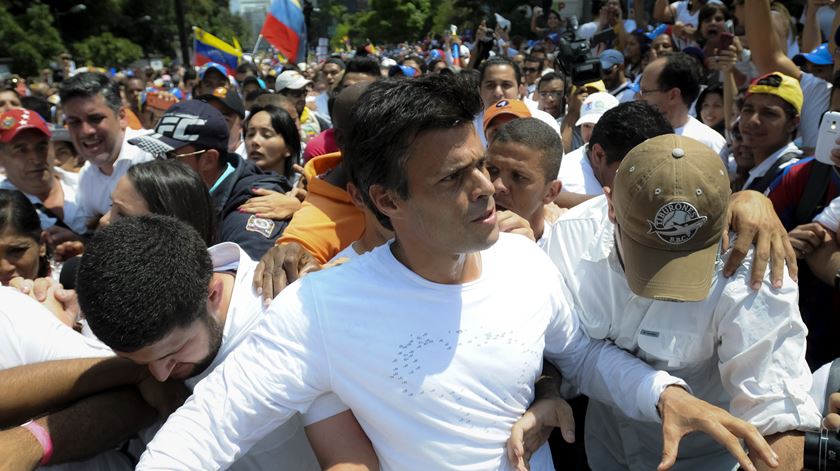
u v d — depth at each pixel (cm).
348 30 5822
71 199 376
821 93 375
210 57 1355
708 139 408
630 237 162
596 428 219
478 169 136
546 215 268
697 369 189
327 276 151
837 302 238
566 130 493
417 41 5078
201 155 287
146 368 173
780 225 173
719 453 199
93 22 3800
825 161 251
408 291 146
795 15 984
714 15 621
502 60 477
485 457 152
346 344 145
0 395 161
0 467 147
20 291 203
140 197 203
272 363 146
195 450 143
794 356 167
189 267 147
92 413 164
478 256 155
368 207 155
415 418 147
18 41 3166
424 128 130
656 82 406
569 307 177
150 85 1359
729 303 169
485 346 149
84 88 348
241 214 272
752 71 461
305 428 158
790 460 159
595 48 857
